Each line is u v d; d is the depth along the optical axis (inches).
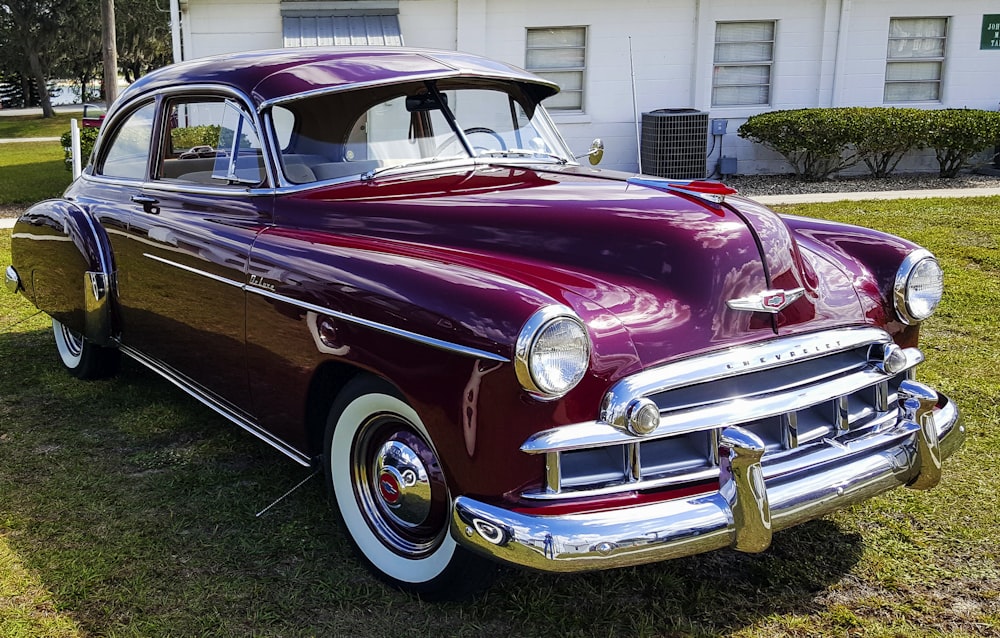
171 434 173.6
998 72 568.7
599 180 139.5
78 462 160.7
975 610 116.0
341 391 119.8
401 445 114.9
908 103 569.6
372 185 139.5
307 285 119.6
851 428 116.8
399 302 106.5
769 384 108.9
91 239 176.6
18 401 191.8
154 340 166.7
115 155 185.3
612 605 117.6
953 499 144.2
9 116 1566.2
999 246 324.8
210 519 139.5
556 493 97.7
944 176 542.0
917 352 124.9
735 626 113.0
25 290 209.6
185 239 148.5
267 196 140.1
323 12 492.7
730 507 100.0
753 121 529.3
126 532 135.4
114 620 113.9
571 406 97.3
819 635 111.2
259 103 142.3
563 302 103.3
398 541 119.3
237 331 136.7
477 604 117.3
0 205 487.5
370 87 146.4
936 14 552.4
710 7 530.3
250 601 118.2
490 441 98.7
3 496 147.3
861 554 129.3
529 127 167.6
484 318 97.7
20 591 120.0
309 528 136.7
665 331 104.8
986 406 180.4
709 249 111.7
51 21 1421.0
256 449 166.2
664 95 542.3
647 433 97.9
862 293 124.7
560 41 527.8
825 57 549.3
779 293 112.7
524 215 121.9
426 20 508.4
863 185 514.3
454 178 143.1
